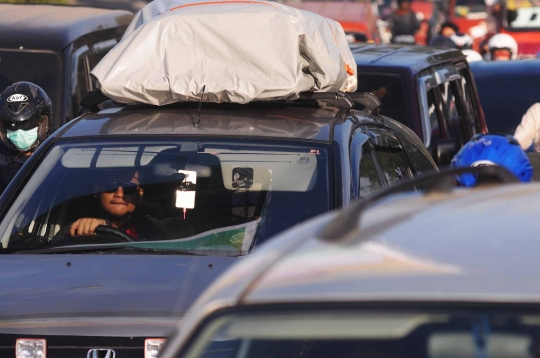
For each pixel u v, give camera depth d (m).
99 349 8.66
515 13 53.34
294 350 6.25
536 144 21.31
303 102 12.45
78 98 20.05
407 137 14.20
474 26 64.81
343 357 5.73
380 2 77.69
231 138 11.16
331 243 4.80
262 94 11.58
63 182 11.30
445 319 4.31
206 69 11.77
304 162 10.80
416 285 4.39
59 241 10.62
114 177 11.26
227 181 10.98
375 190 11.30
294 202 10.55
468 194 5.61
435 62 21.23
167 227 10.72
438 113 20.59
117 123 11.70
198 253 10.32
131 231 11.12
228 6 12.35
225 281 4.71
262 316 4.43
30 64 19.80
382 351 4.82
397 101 19.48
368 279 4.45
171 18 11.93
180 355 4.49
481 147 11.73
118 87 11.74
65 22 20.61
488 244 4.68
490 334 4.31
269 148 10.95
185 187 11.03
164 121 11.65
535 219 4.98
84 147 11.41
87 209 11.23
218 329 4.47
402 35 57.38
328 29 12.97
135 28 12.97
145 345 8.62
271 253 4.86
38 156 11.58
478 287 4.35
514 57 36.19
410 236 4.82
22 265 10.05
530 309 4.24
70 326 8.73
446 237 4.77
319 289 4.44
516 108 24.08
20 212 11.07
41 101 16.00
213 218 10.73
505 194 5.55
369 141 11.95
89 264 9.93
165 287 9.30
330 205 10.39
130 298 9.08
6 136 15.98
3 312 8.96
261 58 11.70
